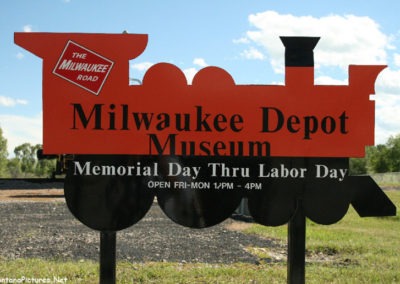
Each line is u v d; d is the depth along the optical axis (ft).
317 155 17.03
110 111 16.78
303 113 17.01
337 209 17.08
